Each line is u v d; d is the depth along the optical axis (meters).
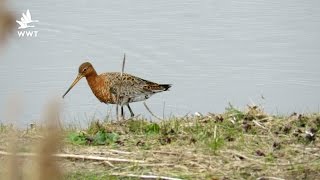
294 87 17.27
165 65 18.61
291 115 11.51
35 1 22.19
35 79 17.64
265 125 10.92
